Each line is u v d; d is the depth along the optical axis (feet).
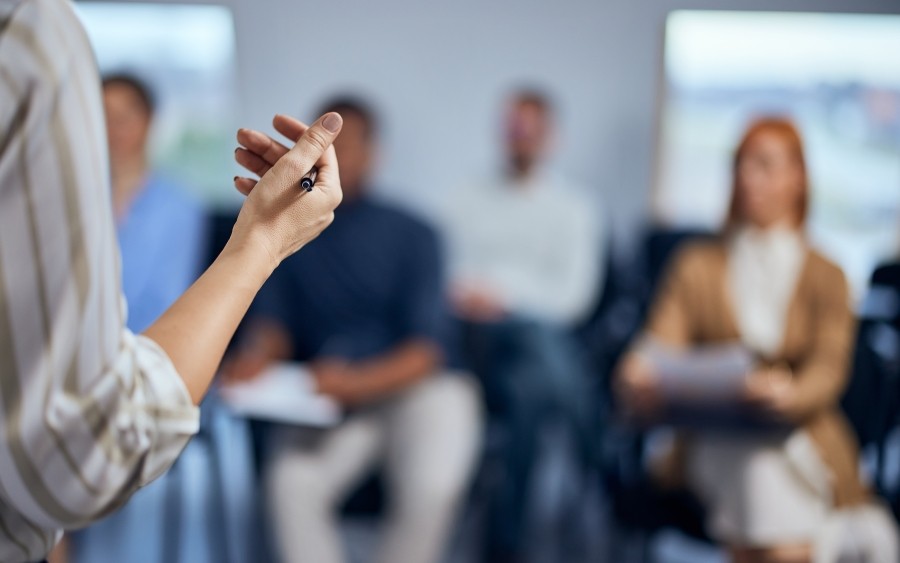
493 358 9.93
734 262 7.02
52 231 1.71
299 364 8.18
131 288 6.40
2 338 1.68
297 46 13.78
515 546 8.86
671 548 9.26
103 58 13.74
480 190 11.59
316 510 7.48
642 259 10.29
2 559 1.83
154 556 8.54
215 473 8.13
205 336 1.96
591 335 10.93
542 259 11.25
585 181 13.91
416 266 8.18
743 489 6.53
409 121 13.97
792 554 6.45
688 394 6.38
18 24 1.75
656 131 13.70
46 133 1.71
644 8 13.43
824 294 6.77
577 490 10.74
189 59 13.79
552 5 13.57
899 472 8.11
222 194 14.15
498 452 8.84
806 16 13.14
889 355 7.45
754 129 6.98
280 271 8.16
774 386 6.44
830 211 13.56
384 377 7.67
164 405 1.86
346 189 8.18
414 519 7.52
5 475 1.71
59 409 1.70
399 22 13.73
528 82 13.76
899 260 7.95
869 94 13.25
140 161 6.70
